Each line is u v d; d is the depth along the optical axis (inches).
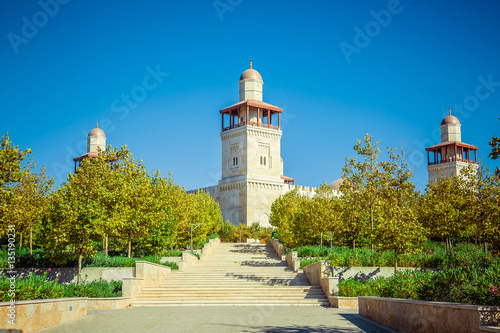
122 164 1585.9
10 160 1011.3
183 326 719.7
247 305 1157.1
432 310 568.7
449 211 1909.4
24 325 626.5
